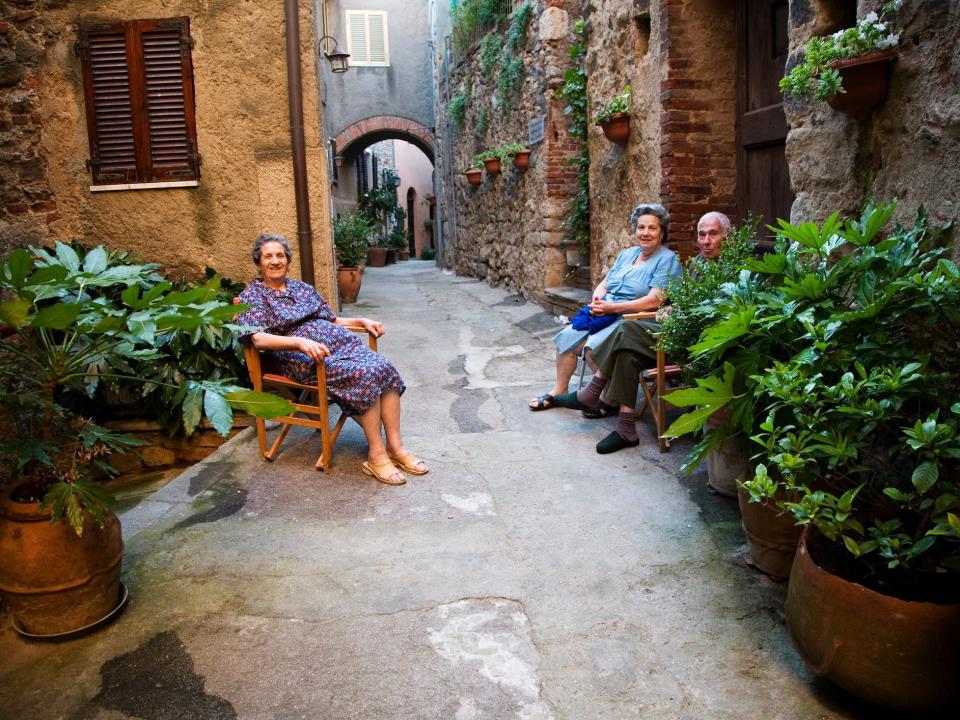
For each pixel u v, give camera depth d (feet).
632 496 10.55
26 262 6.77
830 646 5.91
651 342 12.09
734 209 16.58
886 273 7.13
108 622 7.71
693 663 6.86
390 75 55.67
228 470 11.94
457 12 37.76
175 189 16.60
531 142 26.48
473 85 36.01
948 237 7.54
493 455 12.37
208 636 7.48
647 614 7.66
